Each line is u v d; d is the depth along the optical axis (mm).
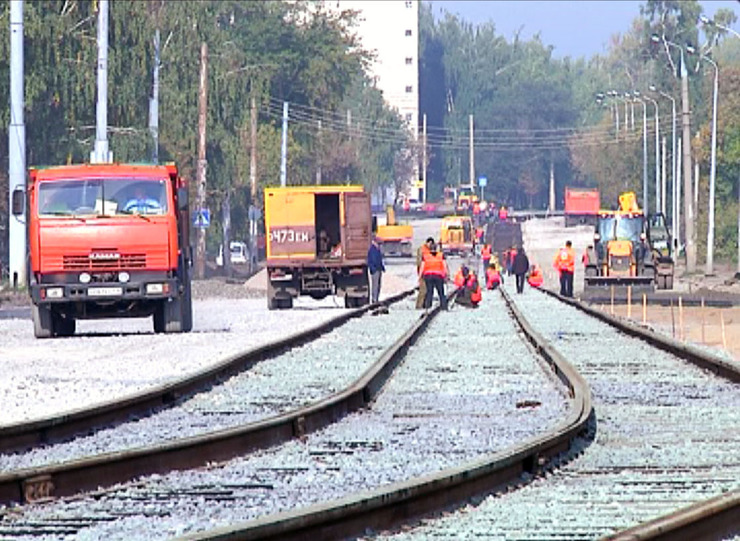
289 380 90312
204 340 129125
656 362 104250
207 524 43438
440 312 188625
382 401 78750
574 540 40156
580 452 58406
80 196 130750
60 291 130000
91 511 45938
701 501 42875
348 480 51438
